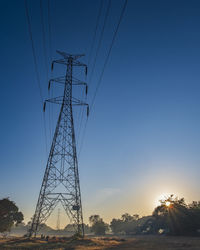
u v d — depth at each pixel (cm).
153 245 4181
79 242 4738
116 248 3778
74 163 6328
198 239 5741
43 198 6003
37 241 4794
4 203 8512
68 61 6744
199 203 9044
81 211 6094
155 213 12112
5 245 4044
